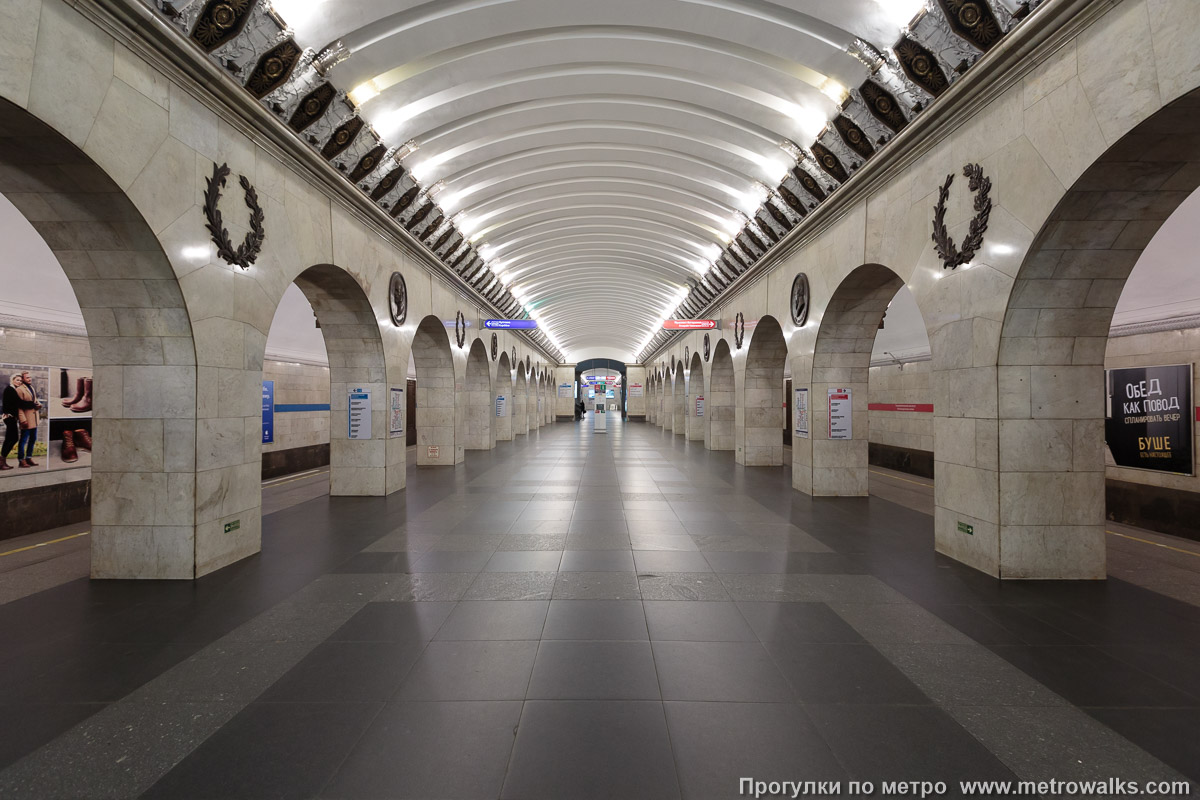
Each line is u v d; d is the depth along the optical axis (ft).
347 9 17.99
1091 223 14.38
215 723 9.14
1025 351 16.38
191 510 16.47
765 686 10.36
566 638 12.44
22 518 22.56
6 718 9.31
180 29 14.28
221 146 17.13
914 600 14.92
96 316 15.93
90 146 12.51
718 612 14.02
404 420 34.30
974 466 17.62
